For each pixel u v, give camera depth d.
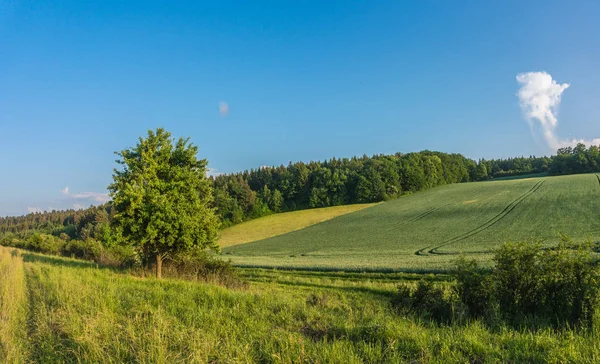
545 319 9.44
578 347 6.54
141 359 6.45
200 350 6.66
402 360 6.31
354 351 6.81
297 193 110.19
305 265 34.00
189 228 19.98
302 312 10.40
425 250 40.12
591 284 9.36
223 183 118.62
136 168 21.08
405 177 105.75
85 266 24.80
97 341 7.22
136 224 19.62
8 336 7.82
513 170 149.50
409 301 11.59
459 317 9.81
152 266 21.59
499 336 7.73
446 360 6.23
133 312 9.88
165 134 22.14
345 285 22.06
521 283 10.28
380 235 57.16
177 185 21.02
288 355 6.45
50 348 7.17
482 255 32.75
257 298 12.24
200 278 20.08
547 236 39.75
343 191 102.38
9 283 13.67
